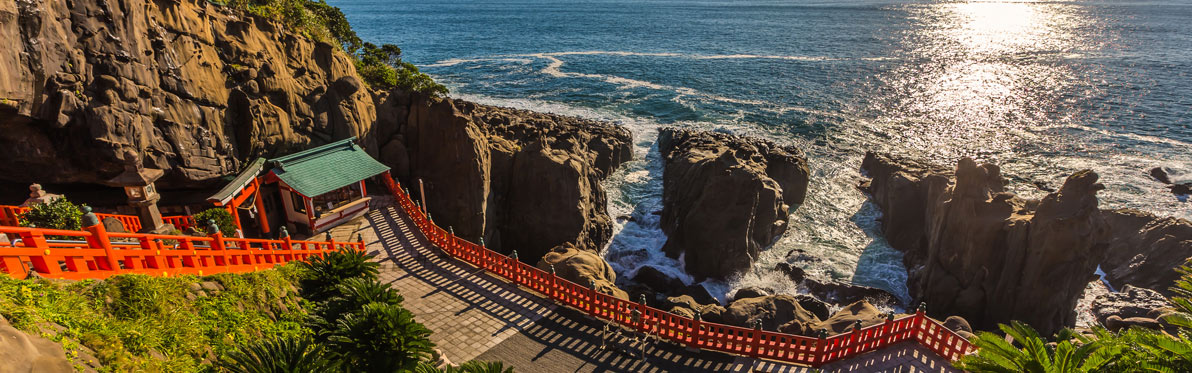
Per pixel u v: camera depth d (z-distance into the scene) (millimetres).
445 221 37562
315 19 40656
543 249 41438
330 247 24188
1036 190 52656
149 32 23625
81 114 21156
